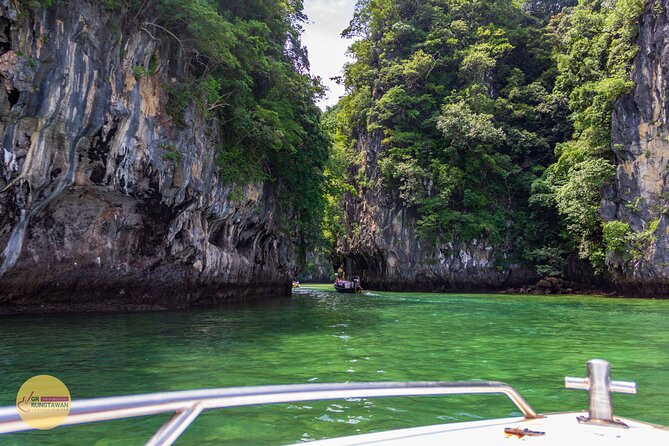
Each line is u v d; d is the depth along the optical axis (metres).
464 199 39.56
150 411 1.68
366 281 47.53
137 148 15.18
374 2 47.12
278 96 23.34
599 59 35.91
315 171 27.08
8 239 13.34
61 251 15.51
